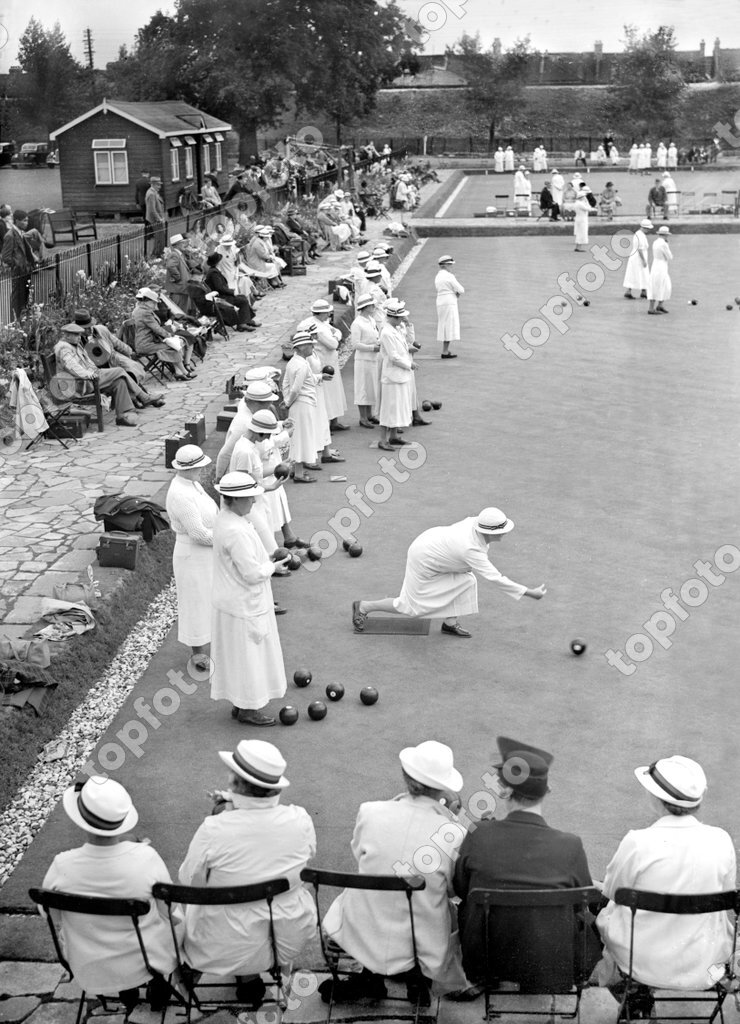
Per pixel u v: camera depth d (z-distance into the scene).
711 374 22.88
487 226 45.66
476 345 25.91
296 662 10.88
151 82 53.41
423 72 82.19
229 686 9.59
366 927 6.23
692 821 6.10
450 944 6.29
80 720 9.84
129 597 12.00
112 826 5.95
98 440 17.41
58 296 22.64
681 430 18.94
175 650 11.22
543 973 5.89
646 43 75.31
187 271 25.00
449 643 11.26
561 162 75.44
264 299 29.34
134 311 21.17
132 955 5.97
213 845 6.14
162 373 20.94
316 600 12.30
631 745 9.36
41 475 15.77
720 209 48.22
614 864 6.18
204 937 6.12
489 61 81.06
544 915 5.83
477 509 15.17
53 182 50.47
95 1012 6.32
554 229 45.25
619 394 21.38
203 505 10.30
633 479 16.41
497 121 82.12
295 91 56.12
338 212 39.56
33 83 50.34
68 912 5.93
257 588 9.37
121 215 41.16
